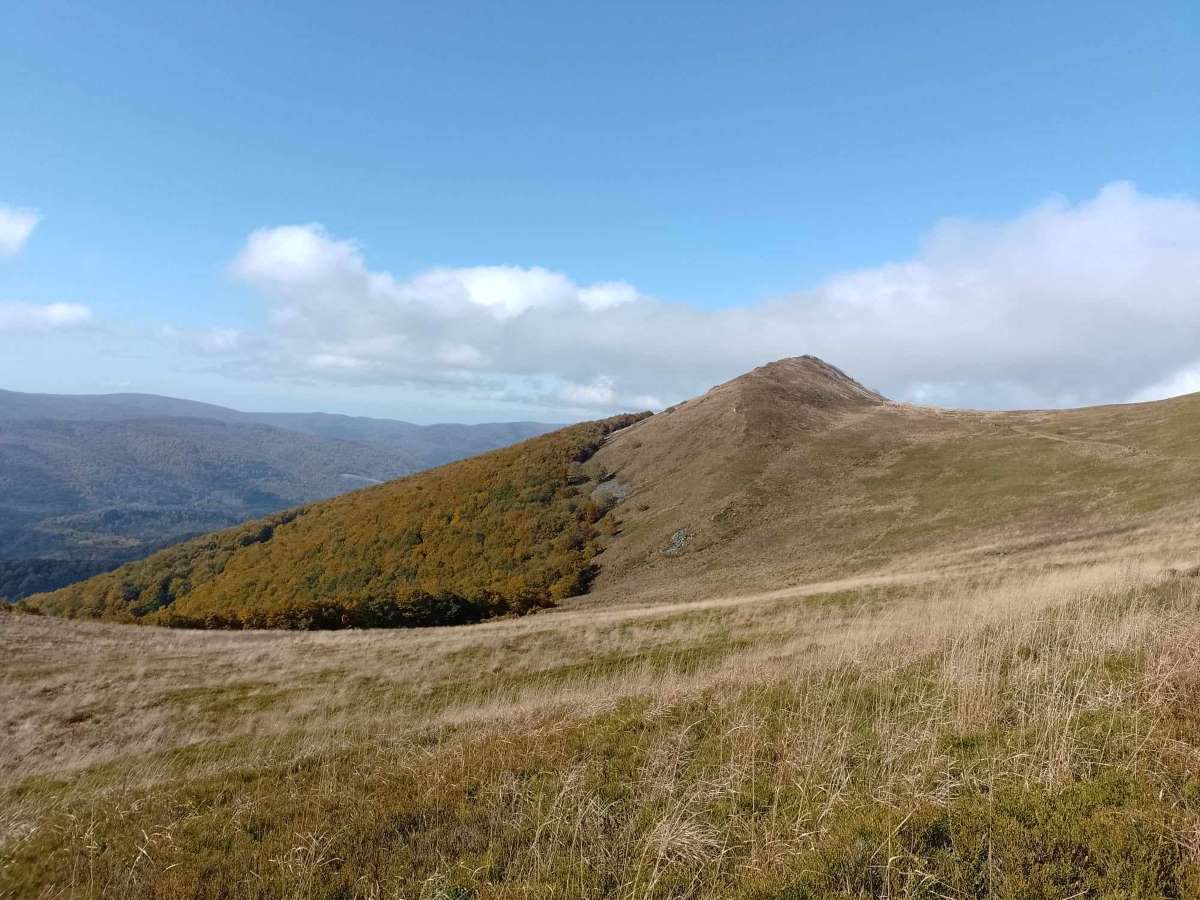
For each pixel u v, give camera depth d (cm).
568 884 573
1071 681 854
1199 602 1216
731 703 987
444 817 747
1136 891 449
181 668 2491
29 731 1777
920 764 669
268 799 883
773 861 555
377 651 2684
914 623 1441
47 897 681
